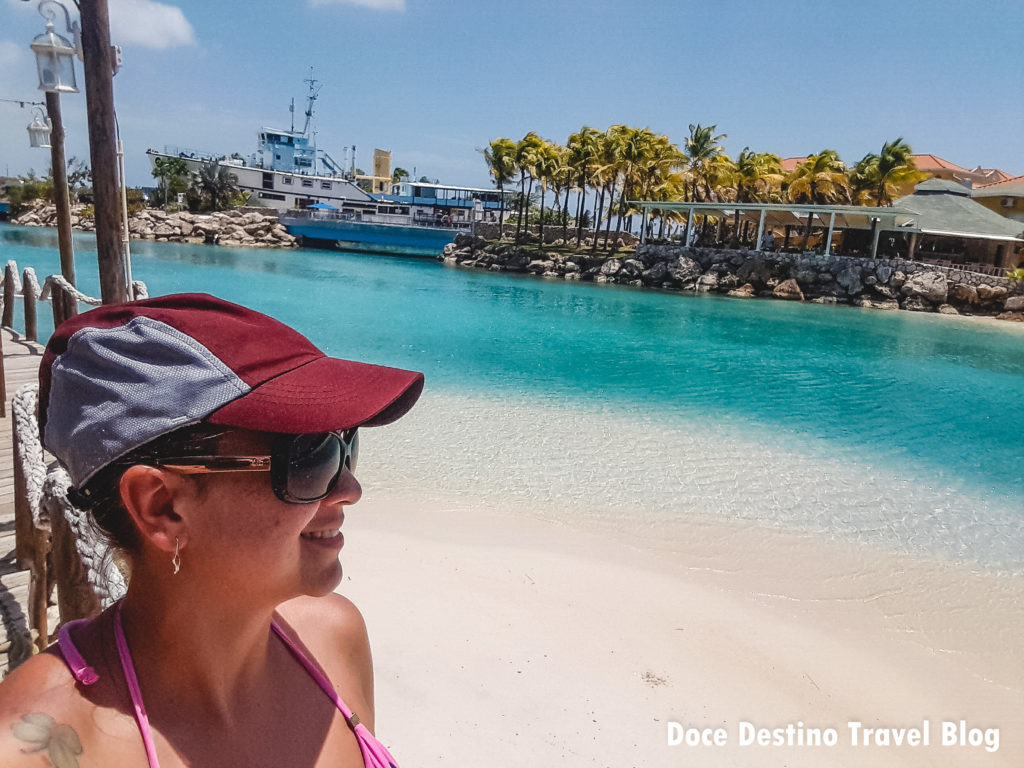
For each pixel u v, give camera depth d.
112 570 1.82
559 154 60.66
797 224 52.53
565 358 18.95
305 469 0.77
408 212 77.19
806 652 5.79
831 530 8.23
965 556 7.80
